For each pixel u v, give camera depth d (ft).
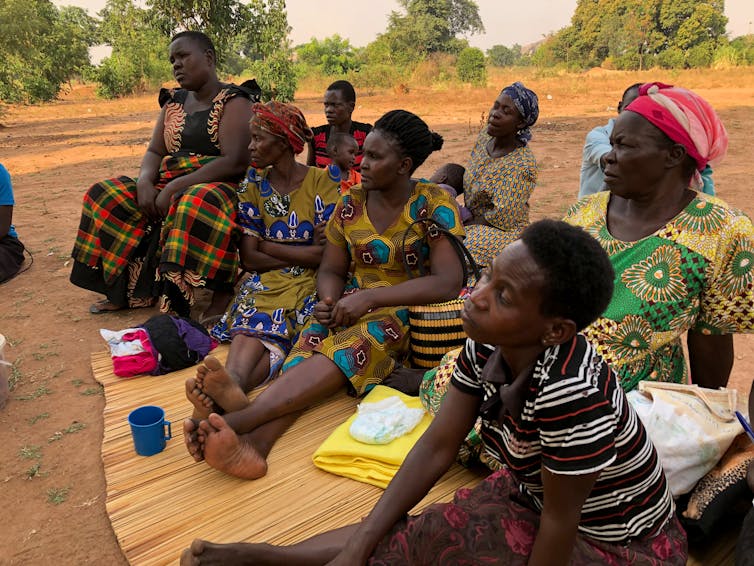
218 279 14.20
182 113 15.21
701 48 149.79
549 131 53.78
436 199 10.58
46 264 20.20
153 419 10.28
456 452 6.43
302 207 12.84
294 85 75.56
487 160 15.19
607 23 178.60
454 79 119.96
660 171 7.83
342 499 8.94
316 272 13.08
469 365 6.11
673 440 7.55
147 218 15.70
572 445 5.13
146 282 16.06
